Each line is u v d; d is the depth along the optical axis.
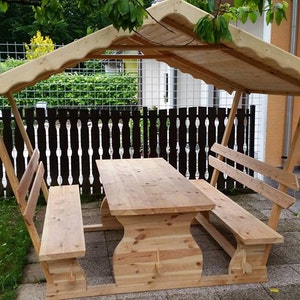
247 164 4.24
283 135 6.62
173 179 3.97
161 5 2.74
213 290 3.30
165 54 4.45
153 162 4.82
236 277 3.38
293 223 4.84
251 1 3.34
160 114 5.96
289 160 3.41
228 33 2.67
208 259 3.87
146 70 10.67
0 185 5.72
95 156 5.90
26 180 3.25
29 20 22.05
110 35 2.69
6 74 2.59
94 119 5.81
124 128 5.91
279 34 6.34
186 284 3.34
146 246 3.25
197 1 3.48
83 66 9.80
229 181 6.18
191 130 6.06
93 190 5.96
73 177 5.93
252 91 4.64
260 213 5.21
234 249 3.81
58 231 3.30
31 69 2.62
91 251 4.07
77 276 3.16
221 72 4.35
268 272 3.59
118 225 4.63
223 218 3.68
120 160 4.95
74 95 9.03
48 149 6.27
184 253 3.30
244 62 3.27
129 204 3.17
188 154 6.14
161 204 3.17
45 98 8.33
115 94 9.48
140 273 3.27
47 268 3.10
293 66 2.91
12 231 4.50
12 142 5.70
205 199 3.31
